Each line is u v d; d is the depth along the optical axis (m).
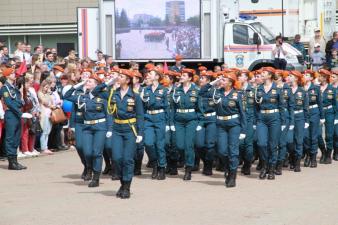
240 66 34.31
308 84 21.52
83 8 35.09
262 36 34.38
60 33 46.78
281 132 19.42
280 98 18.69
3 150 21.92
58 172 19.70
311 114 21.31
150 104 18.50
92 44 35.09
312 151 21.34
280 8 38.09
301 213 14.14
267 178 18.84
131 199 15.62
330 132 22.23
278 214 14.03
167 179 18.72
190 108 18.66
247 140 19.38
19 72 22.67
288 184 17.86
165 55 33.78
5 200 15.55
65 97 17.62
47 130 23.30
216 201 15.41
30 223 13.33
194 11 33.41
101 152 17.22
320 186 17.52
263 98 18.69
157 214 14.02
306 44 38.88
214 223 13.25
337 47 36.75
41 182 18.00
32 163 21.39
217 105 17.47
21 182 17.98
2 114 21.45
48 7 46.84
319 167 21.34
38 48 27.73
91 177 18.11
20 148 22.55
